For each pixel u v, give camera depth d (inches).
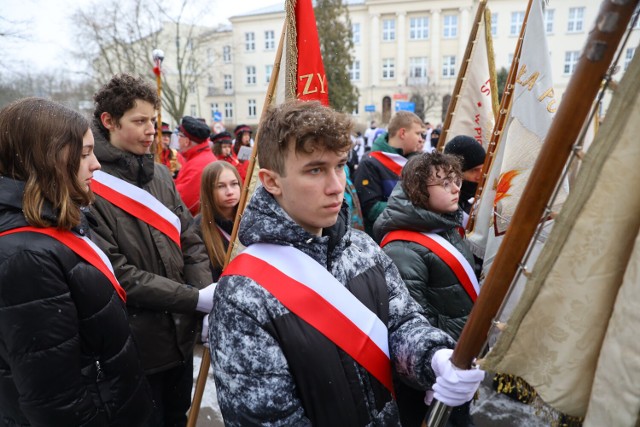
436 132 420.5
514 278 33.8
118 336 55.6
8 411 50.7
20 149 49.1
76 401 49.1
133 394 57.4
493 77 106.3
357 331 42.8
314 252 43.6
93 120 74.9
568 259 29.4
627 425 27.2
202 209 100.2
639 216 28.0
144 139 74.2
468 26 1178.0
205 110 1440.7
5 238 47.3
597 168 27.5
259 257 42.6
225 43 1379.2
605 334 29.2
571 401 31.0
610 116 26.7
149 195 75.7
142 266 72.8
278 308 40.3
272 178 42.1
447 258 73.2
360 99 1283.2
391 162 130.0
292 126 38.3
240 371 38.8
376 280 47.4
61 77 964.0
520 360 32.2
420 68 1239.5
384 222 79.0
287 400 38.6
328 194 40.1
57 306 47.8
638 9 26.2
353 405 41.1
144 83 73.7
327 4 887.7
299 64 70.6
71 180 52.4
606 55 26.3
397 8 1216.2
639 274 26.8
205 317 76.0
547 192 30.3
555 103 80.4
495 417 101.9
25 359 46.3
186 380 84.4
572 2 1047.0
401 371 46.8
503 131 86.0
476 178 102.7
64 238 51.1
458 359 37.9
